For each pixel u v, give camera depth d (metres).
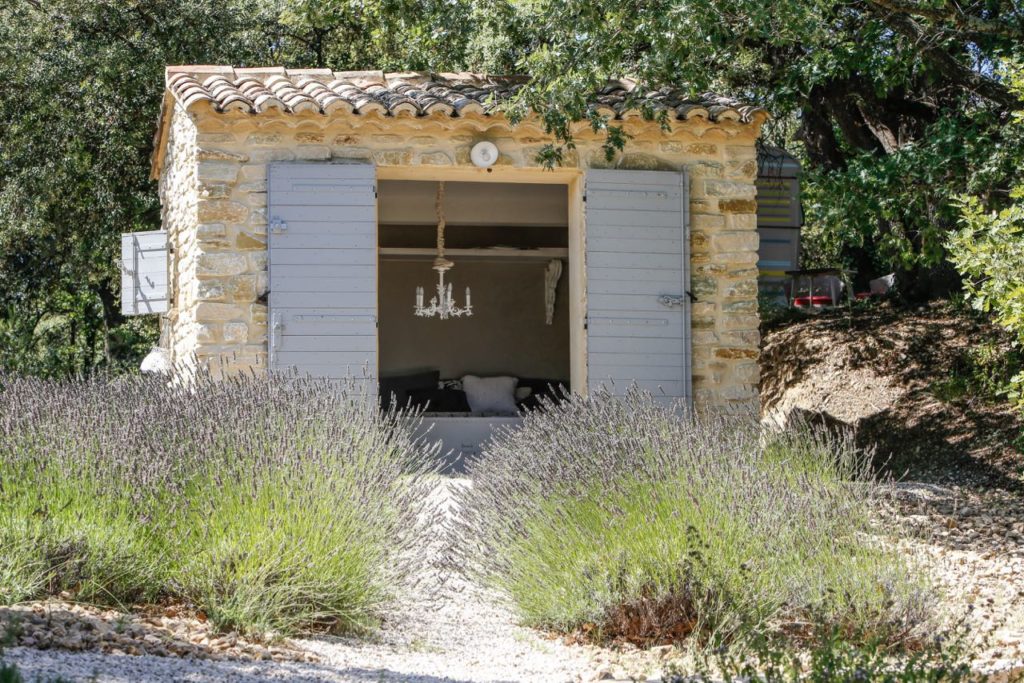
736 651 4.85
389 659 4.71
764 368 14.45
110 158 16.22
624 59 10.43
